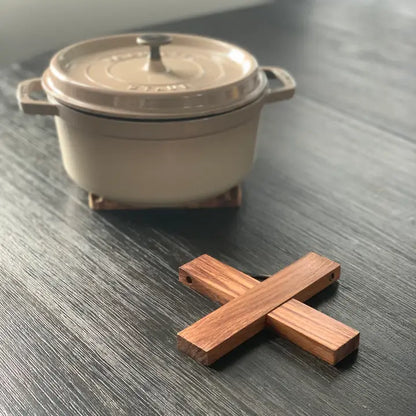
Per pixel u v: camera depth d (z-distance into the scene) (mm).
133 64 688
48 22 1370
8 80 1031
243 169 684
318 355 521
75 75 661
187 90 615
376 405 482
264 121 922
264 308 548
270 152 842
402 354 529
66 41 1405
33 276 620
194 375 507
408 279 619
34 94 963
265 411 476
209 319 539
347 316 569
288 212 718
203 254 649
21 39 1351
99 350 532
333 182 777
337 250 657
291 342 538
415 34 1252
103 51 729
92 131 629
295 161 821
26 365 518
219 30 1227
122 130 618
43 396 490
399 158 832
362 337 546
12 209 721
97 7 1422
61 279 615
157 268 631
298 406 480
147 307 580
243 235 679
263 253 652
